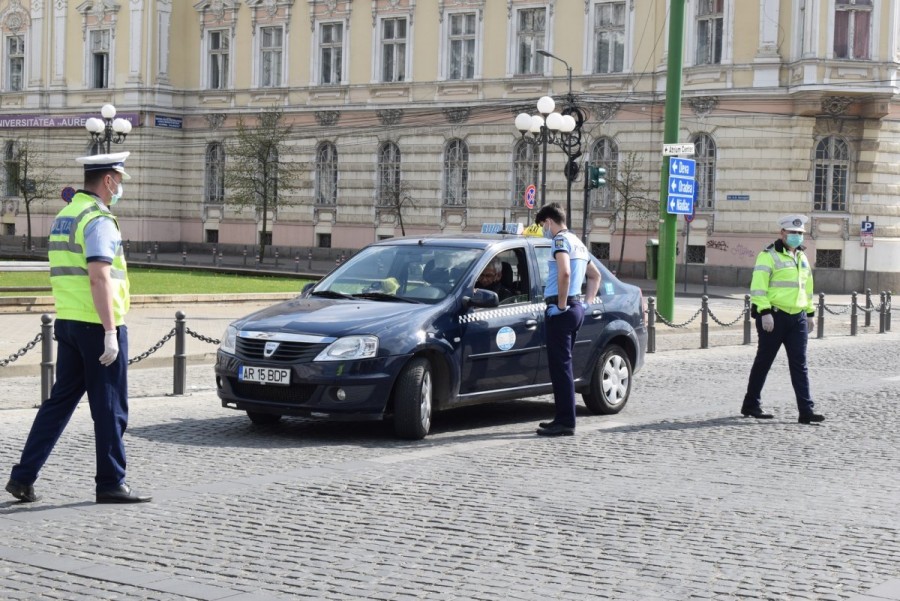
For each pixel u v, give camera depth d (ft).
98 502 30.66
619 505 31.19
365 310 41.78
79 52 206.39
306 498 31.58
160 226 202.59
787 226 46.85
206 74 199.31
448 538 27.61
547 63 165.99
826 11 142.00
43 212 214.48
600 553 26.45
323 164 188.55
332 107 184.75
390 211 180.65
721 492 33.06
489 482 33.99
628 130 159.53
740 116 149.48
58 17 208.13
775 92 146.72
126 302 30.60
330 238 188.24
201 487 32.76
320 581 24.11
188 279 126.00
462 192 175.52
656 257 91.40
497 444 40.63
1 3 215.31
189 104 201.57
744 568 25.38
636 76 158.81
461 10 172.76
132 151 200.44
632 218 159.94
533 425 45.42
